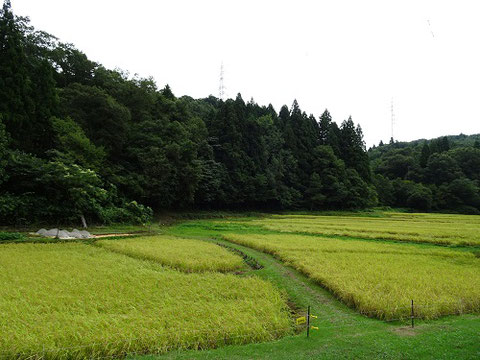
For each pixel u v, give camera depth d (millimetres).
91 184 34625
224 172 63938
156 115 56750
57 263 17781
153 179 45875
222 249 25188
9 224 29531
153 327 10008
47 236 27875
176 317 10875
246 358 8297
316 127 100125
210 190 60062
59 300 11930
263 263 21641
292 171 80125
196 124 64250
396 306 12320
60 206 33000
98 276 15461
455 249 27922
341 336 10062
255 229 41219
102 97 44688
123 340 8969
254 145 72500
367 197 84750
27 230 29547
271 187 71250
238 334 10055
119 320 10227
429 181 105000
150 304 12156
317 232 37062
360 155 93250
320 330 10781
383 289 14664
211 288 14617
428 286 15305
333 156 82938
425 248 27922
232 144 67938
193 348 9398
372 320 12023
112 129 46219
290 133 83750
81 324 9852
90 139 43469
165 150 48250
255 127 73312
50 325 9578
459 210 88938
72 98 44219
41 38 49656
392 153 131375
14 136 34906
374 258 22203
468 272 18812
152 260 20719
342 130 98062
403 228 40906
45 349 8211
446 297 13773
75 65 53031
